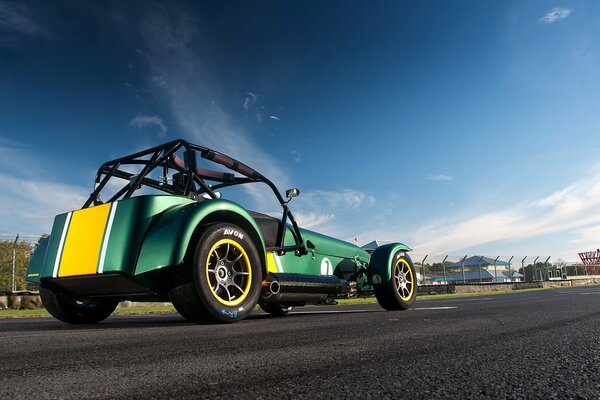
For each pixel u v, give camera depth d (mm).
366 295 5016
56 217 3221
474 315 3104
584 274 30781
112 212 2871
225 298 2914
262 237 3350
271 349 1618
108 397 949
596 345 1661
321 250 4457
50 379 1130
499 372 1188
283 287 3455
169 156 3477
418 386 1035
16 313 6816
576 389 1007
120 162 3693
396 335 1999
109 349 1677
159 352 1576
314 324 2664
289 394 965
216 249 2891
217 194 3682
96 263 2781
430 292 16156
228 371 1218
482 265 20109
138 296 3104
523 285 21344
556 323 2477
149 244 2705
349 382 1077
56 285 3180
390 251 4559
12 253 9195
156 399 930
